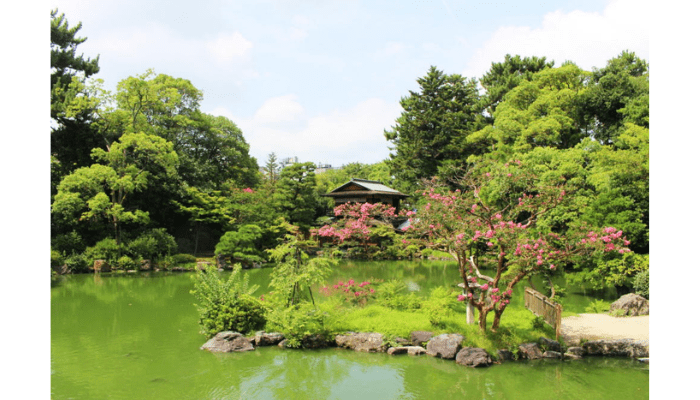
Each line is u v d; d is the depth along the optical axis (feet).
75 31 97.35
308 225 113.91
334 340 35.29
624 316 42.09
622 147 71.26
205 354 33.32
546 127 78.95
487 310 34.37
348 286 45.65
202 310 37.78
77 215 83.41
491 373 29.71
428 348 33.55
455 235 33.88
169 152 92.22
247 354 33.35
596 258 49.21
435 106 137.39
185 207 96.58
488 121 133.59
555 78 92.53
